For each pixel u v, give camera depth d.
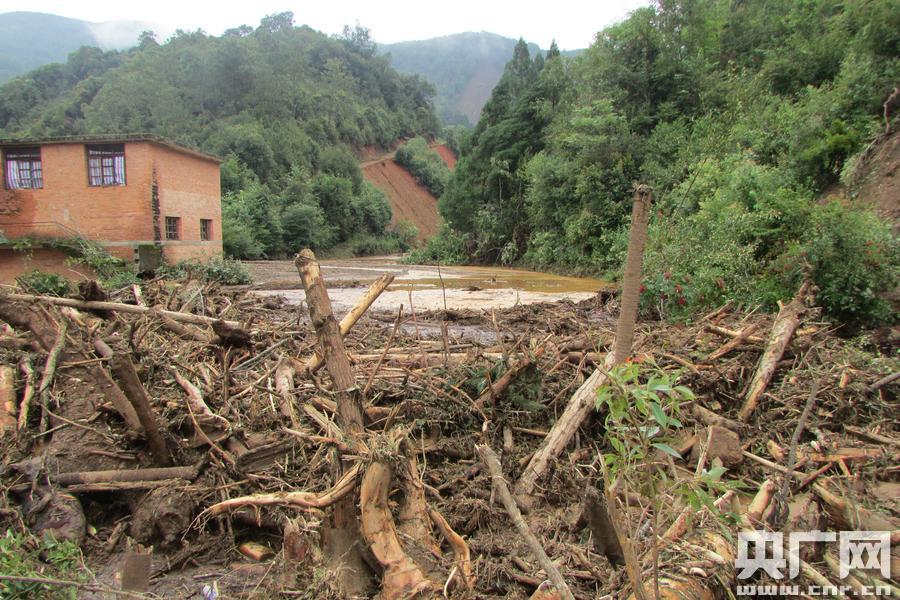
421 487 2.55
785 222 9.34
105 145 17.11
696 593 2.03
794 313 5.18
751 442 3.77
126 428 3.40
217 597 2.40
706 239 10.30
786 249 8.77
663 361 4.80
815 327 5.63
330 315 2.93
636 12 23.05
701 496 1.88
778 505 2.68
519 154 30.00
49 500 2.85
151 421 3.07
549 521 2.97
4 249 14.78
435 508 2.91
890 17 13.64
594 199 20.75
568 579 2.42
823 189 12.31
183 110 61.91
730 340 5.32
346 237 54.88
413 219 74.81
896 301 7.10
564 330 7.04
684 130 20.69
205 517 2.89
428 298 12.81
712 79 22.05
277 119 65.69
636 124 22.03
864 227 7.72
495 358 4.49
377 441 2.45
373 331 6.52
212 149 51.88
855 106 13.11
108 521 3.02
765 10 25.58
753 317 6.73
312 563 2.40
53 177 17.11
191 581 2.60
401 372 4.39
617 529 1.82
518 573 2.48
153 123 59.34
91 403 3.66
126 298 6.99
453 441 3.70
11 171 17.12
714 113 20.78
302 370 4.20
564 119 27.44
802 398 4.25
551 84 30.67
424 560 2.30
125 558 2.45
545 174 23.89
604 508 2.20
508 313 8.81
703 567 2.15
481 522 2.95
